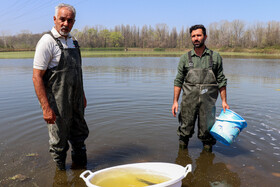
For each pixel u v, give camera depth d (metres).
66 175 3.10
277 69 16.12
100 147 3.94
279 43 68.38
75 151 3.52
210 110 3.71
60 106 3.07
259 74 13.40
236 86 9.54
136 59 28.86
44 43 2.89
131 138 4.30
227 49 67.75
